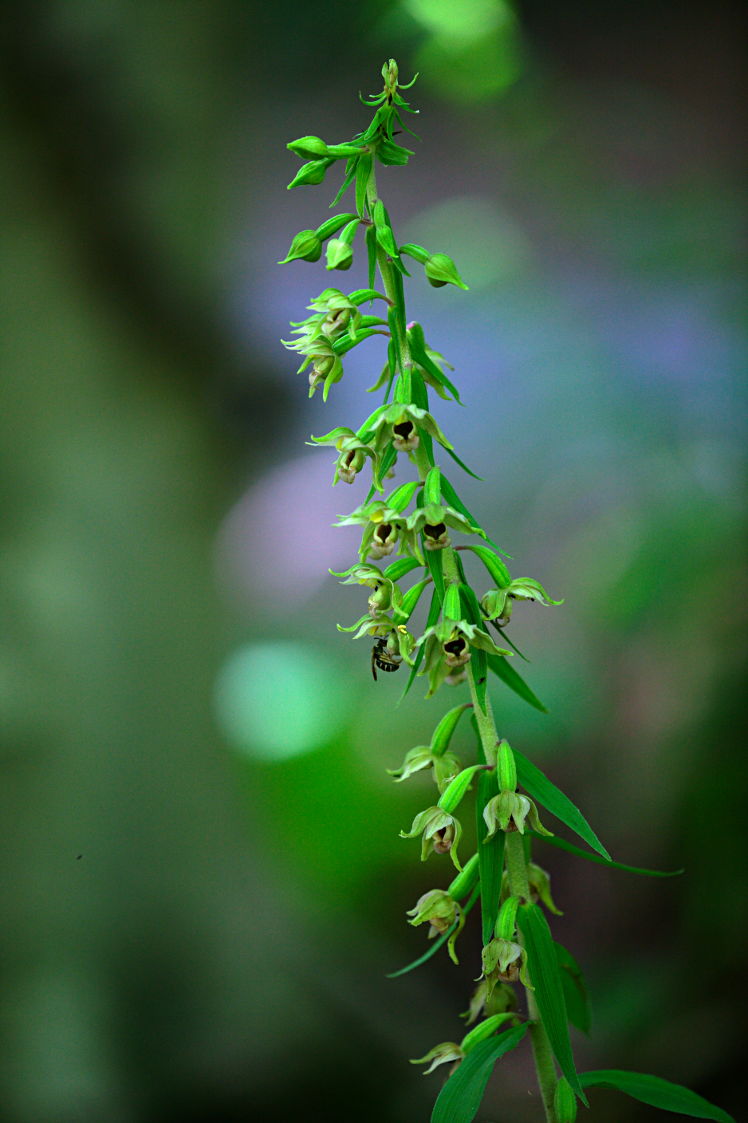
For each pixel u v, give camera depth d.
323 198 7.80
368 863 4.95
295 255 1.71
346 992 3.79
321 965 3.84
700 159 6.52
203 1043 3.53
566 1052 1.63
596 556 5.16
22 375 3.50
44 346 3.54
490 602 1.71
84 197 3.54
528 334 5.07
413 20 5.83
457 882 1.75
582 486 5.20
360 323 1.70
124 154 3.58
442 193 7.59
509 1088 3.86
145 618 3.64
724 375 4.48
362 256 7.43
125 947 3.52
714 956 3.96
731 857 4.16
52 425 3.55
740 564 4.52
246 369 3.94
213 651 3.86
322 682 5.50
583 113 6.73
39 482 3.50
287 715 5.38
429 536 1.66
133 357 3.69
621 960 4.30
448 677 1.84
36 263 3.53
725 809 4.23
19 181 3.47
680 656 4.64
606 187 5.78
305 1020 3.65
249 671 5.46
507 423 4.94
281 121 7.22
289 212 7.73
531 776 1.70
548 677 5.12
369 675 5.59
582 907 4.65
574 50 7.30
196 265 3.76
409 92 7.61
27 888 3.40
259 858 3.93
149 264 3.65
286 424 4.10
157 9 3.61
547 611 5.56
